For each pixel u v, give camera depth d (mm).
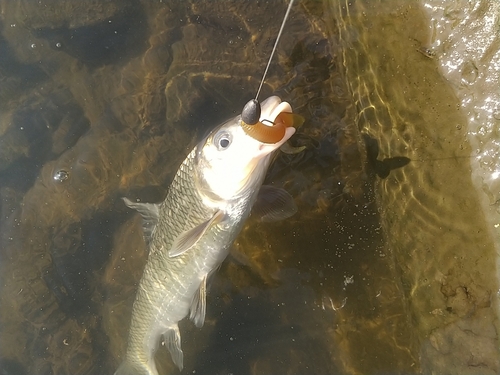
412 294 404
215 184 353
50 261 521
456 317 363
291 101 494
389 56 409
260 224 482
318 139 479
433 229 378
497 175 338
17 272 521
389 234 431
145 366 441
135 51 553
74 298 511
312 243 466
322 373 437
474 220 350
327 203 468
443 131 370
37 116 553
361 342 431
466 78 358
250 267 479
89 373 488
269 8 522
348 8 452
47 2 583
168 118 521
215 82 518
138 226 515
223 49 526
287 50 509
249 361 457
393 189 417
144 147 521
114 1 576
